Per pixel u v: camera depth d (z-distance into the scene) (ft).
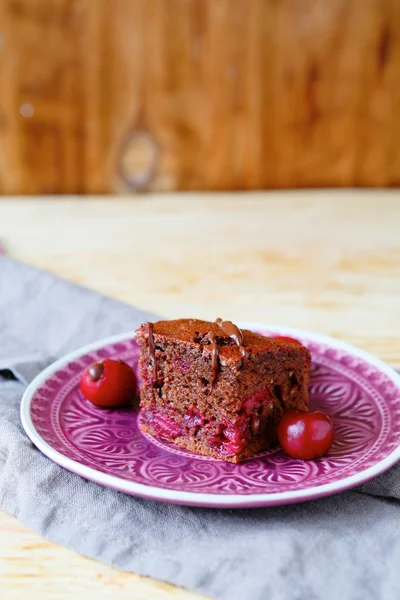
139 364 1.46
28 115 3.45
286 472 1.32
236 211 3.14
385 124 3.51
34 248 2.60
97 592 1.11
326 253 2.58
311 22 3.38
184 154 3.56
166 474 1.32
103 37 3.39
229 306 2.11
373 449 1.36
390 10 3.34
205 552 1.15
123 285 2.27
